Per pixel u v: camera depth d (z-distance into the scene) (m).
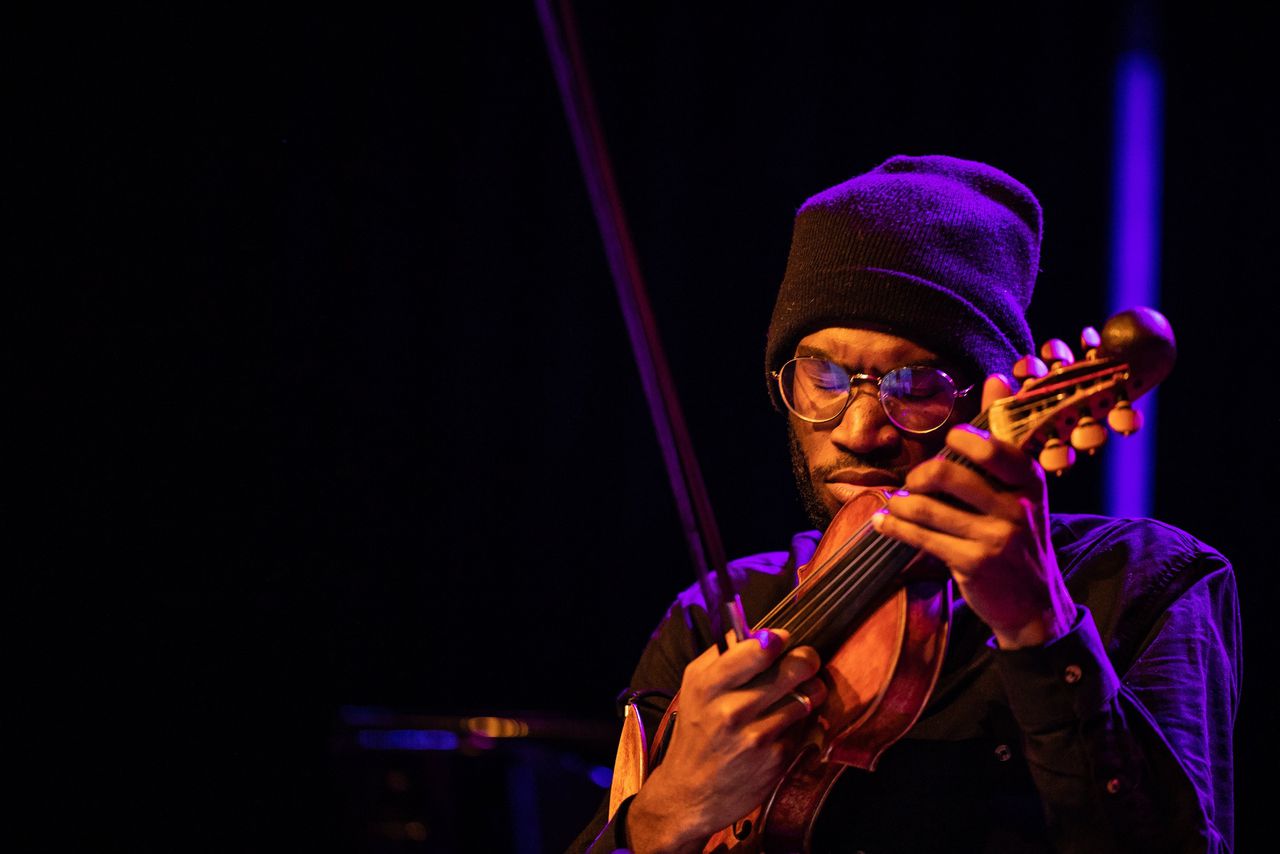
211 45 8.48
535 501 9.05
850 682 2.72
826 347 3.21
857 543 2.81
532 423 9.06
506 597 8.99
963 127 8.87
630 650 8.98
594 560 9.05
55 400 8.26
